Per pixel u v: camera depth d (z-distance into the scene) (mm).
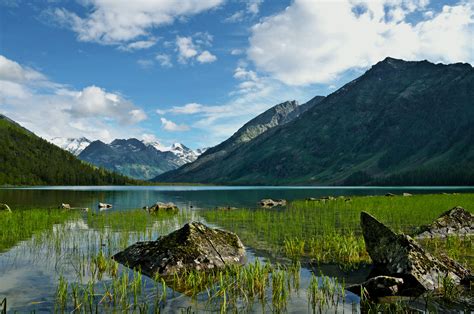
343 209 43094
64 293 10586
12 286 12133
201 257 15656
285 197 95750
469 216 25203
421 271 12688
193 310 10055
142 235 23938
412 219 31922
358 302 10820
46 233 24328
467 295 11555
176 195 110375
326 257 17156
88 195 99812
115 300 10711
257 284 11828
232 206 57500
